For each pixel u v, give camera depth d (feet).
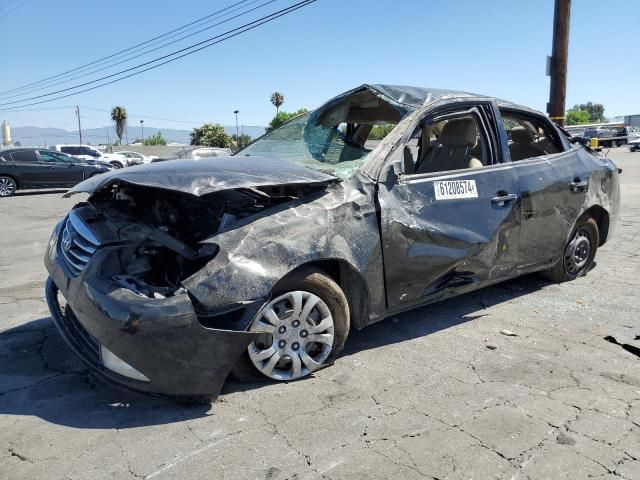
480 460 8.26
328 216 10.89
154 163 12.46
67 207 44.21
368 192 11.59
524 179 14.48
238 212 11.10
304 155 13.76
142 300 9.23
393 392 10.43
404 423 9.32
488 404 9.93
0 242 27.91
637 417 9.40
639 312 14.64
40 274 20.54
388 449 8.58
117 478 7.98
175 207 12.23
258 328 10.13
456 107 13.98
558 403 9.91
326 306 10.90
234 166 11.34
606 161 18.06
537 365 11.55
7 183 55.11
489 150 14.29
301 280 10.50
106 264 10.03
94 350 10.33
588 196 16.47
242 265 9.71
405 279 12.04
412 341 13.00
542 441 8.73
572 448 8.53
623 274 18.29
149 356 9.18
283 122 16.70
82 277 9.96
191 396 9.60
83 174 58.85
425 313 14.98
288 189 11.85
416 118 12.94
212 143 202.18
